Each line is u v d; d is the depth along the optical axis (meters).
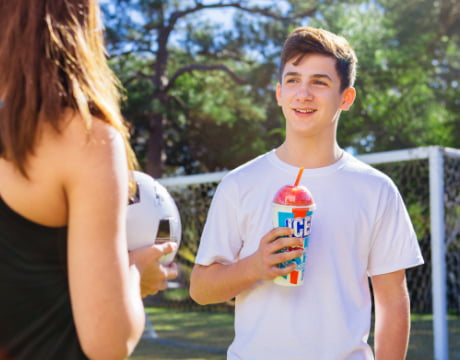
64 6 1.11
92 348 1.00
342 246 2.06
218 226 2.18
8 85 1.06
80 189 1.03
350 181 2.14
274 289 2.03
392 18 16.33
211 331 8.40
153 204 1.53
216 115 18.09
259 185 2.16
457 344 6.91
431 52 16.94
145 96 15.86
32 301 1.04
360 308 2.05
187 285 11.89
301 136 2.15
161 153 17.39
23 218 1.04
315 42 2.13
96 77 1.12
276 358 1.99
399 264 2.10
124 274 1.03
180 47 19.30
